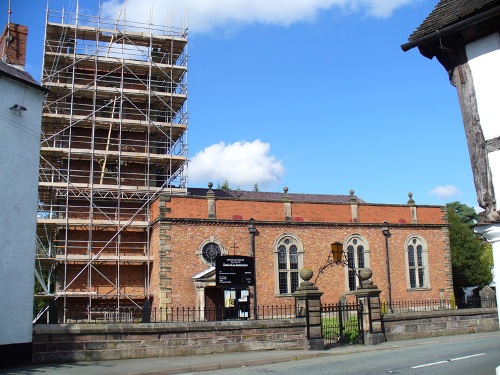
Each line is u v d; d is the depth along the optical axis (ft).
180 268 97.55
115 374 42.32
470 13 28.55
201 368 46.44
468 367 43.96
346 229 112.57
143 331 52.19
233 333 56.49
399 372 42.29
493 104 27.96
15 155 49.52
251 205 105.40
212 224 101.45
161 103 123.54
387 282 113.91
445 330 71.20
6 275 47.09
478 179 28.07
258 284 102.37
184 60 127.65
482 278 146.20
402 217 119.24
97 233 109.60
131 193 112.47
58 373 42.63
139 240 110.73
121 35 122.01
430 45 31.01
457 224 150.10
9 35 89.10
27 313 47.91
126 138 120.98
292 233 107.65
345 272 110.52
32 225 49.98
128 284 107.76
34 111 51.96
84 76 119.65
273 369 46.09
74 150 108.68
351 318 77.30
